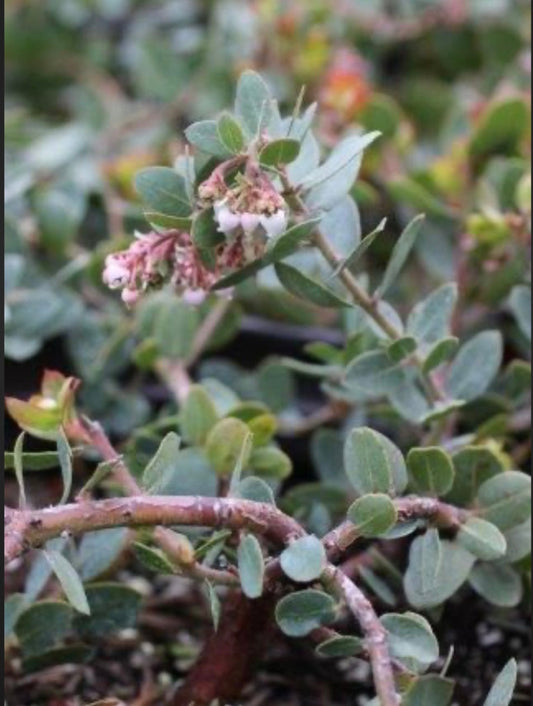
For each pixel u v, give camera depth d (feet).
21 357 2.22
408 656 1.57
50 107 3.53
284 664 2.08
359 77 2.53
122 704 1.68
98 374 2.23
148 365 2.17
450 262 2.34
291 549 1.58
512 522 1.78
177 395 2.13
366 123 2.49
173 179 1.69
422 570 1.70
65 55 3.44
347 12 2.90
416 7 2.93
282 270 1.73
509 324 2.37
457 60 3.02
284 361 2.04
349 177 1.73
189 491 1.85
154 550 1.65
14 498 2.35
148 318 2.17
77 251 2.48
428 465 1.73
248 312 2.57
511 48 2.84
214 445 1.84
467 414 2.11
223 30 2.98
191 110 2.95
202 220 1.65
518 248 2.17
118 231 2.49
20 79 3.51
